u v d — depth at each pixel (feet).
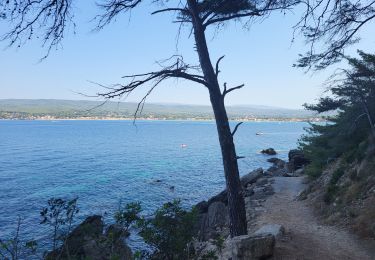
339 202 65.72
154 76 31.96
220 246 23.97
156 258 21.12
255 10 32.22
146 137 598.75
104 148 387.55
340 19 25.88
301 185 112.68
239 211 41.88
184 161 272.72
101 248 22.00
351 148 98.07
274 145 426.51
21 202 133.69
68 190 157.17
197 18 36.73
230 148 41.11
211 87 38.88
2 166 237.86
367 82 81.41
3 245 19.79
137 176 197.47
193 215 21.98
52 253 20.18
